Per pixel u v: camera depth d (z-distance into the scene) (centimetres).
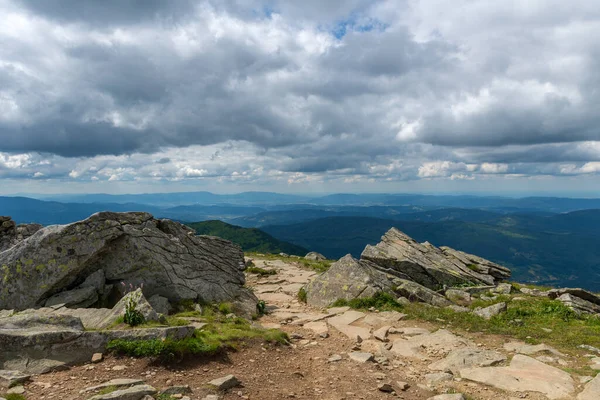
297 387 1002
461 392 1026
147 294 1758
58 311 1317
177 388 846
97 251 1638
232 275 2183
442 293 2788
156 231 1894
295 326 1744
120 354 996
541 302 2209
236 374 1013
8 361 893
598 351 1354
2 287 1455
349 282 2283
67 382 842
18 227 2247
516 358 1270
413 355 1357
